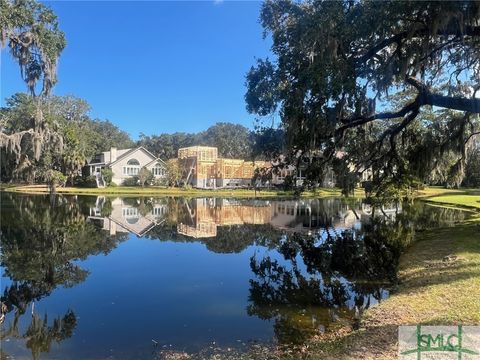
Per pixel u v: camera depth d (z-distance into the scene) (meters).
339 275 9.06
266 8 11.29
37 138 13.61
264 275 9.28
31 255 11.64
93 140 55.47
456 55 10.83
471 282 6.54
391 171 15.05
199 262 10.79
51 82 9.77
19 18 8.77
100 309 6.87
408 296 6.43
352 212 24.16
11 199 30.11
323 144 12.54
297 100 10.20
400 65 10.00
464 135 14.27
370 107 11.01
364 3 9.43
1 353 5.11
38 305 7.12
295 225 18.56
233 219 21.28
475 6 8.16
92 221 19.47
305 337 5.48
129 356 4.99
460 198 28.58
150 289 8.12
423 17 9.12
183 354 5.03
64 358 4.95
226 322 6.18
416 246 11.02
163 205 29.70
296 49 10.46
